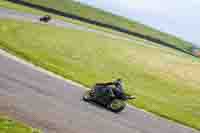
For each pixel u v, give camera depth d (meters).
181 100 34.59
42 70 24.50
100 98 18.06
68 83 22.78
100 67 40.25
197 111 30.34
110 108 18.05
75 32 73.75
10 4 103.56
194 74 61.72
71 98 18.25
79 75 28.55
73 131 13.45
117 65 46.69
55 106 15.93
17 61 24.92
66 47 47.69
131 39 129.75
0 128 10.78
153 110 23.45
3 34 39.34
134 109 21.61
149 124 18.94
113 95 17.84
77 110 16.34
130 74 42.44
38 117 13.76
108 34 108.62
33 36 46.88
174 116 24.02
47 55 34.62
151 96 31.41
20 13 79.31
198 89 46.28
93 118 15.94
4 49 28.34
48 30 60.56
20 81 18.83
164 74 52.06
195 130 21.92
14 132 10.82
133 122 17.97
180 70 62.56
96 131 14.38
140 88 34.75
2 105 13.88
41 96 16.95
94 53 51.28
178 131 19.92
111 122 16.38
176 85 44.62
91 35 78.75
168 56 85.88
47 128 12.84
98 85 18.44
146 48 93.75
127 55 63.38
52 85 20.28
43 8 127.62
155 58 72.44
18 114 13.37
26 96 16.19
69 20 120.25
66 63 33.91
